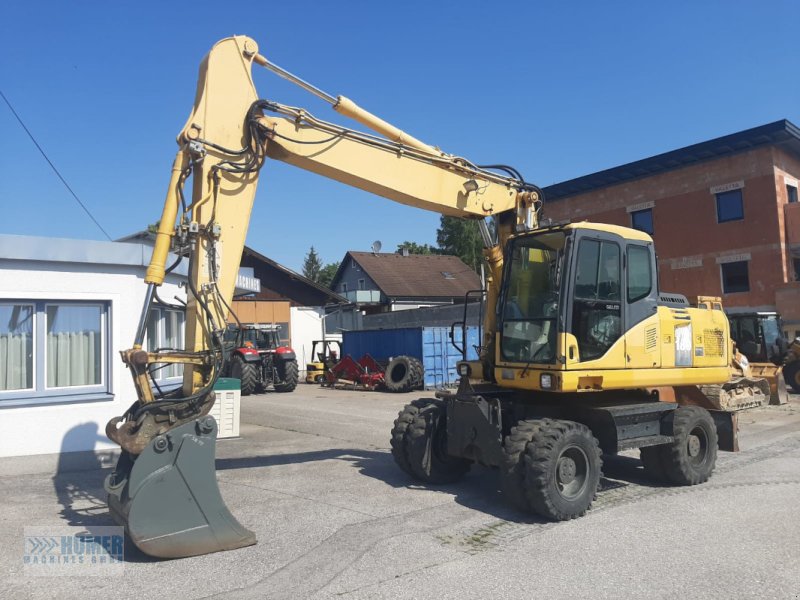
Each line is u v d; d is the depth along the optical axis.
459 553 5.33
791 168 24.09
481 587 4.63
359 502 6.95
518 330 7.34
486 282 8.44
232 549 5.40
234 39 6.56
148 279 5.77
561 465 6.41
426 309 29.81
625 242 7.54
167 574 4.87
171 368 10.74
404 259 44.72
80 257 8.72
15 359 8.53
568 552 5.37
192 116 6.29
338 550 5.38
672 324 7.96
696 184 24.91
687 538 5.73
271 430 12.30
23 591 4.57
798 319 21.95
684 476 7.70
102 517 6.34
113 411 8.95
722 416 10.02
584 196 28.52
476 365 7.91
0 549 5.41
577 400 7.51
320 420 13.81
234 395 11.35
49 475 8.18
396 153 7.49
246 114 6.53
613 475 8.44
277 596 4.47
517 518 6.35
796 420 13.41
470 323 27.06
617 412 7.12
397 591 4.56
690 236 25.03
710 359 8.54
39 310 8.62
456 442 7.25
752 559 5.18
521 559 5.20
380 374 21.97
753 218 23.30
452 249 57.06
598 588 4.62
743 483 7.92
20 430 8.34
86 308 9.05
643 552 5.36
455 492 7.41
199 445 5.36
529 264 7.45
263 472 8.44
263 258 32.25
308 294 33.94
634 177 26.78
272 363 21.56
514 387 7.39
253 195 6.51
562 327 6.75
